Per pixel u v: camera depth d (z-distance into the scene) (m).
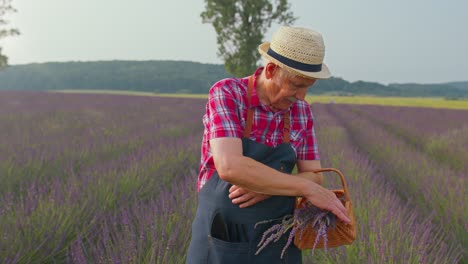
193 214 3.66
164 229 3.24
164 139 9.94
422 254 3.00
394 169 7.77
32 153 6.68
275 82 1.45
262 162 1.50
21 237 3.29
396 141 11.30
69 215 3.61
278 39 1.42
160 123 14.47
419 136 14.11
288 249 1.58
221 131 1.45
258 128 1.52
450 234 4.29
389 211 3.99
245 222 1.50
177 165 7.09
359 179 5.79
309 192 1.42
